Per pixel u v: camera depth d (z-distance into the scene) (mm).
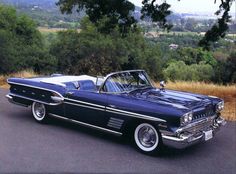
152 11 13523
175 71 38531
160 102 6012
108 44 35312
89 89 7684
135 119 6004
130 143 6562
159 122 5664
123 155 5945
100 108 6445
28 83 7711
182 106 5816
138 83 7078
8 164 5387
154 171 5324
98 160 5688
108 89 6566
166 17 13703
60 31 38188
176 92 6941
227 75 26094
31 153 5898
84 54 34406
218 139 7031
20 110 8992
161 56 40844
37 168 5273
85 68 22500
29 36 40344
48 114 7500
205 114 6176
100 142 6586
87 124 6785
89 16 13258
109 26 13508
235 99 11680
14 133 7000
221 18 13336
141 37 39969
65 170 5238
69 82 7559
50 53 35719
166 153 6121
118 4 12602
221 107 6688
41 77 8266
